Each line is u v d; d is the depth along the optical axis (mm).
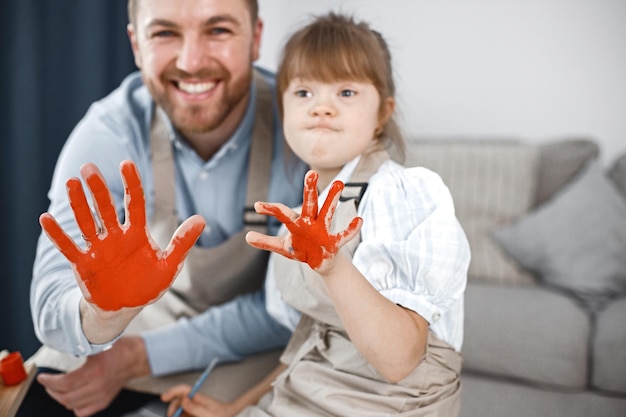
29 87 1632
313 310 710
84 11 1679
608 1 2053
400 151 840
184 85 914
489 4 2141
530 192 1854
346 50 736
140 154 1002
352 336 576
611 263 1645
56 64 1682
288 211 507
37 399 877
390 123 834
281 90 818
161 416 865
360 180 736
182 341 941
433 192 672
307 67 743
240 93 942
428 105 2230
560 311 1499
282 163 995
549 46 2121
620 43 2061
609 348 1375
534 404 1310
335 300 562
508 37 2146
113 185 987
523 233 1752
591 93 2105
